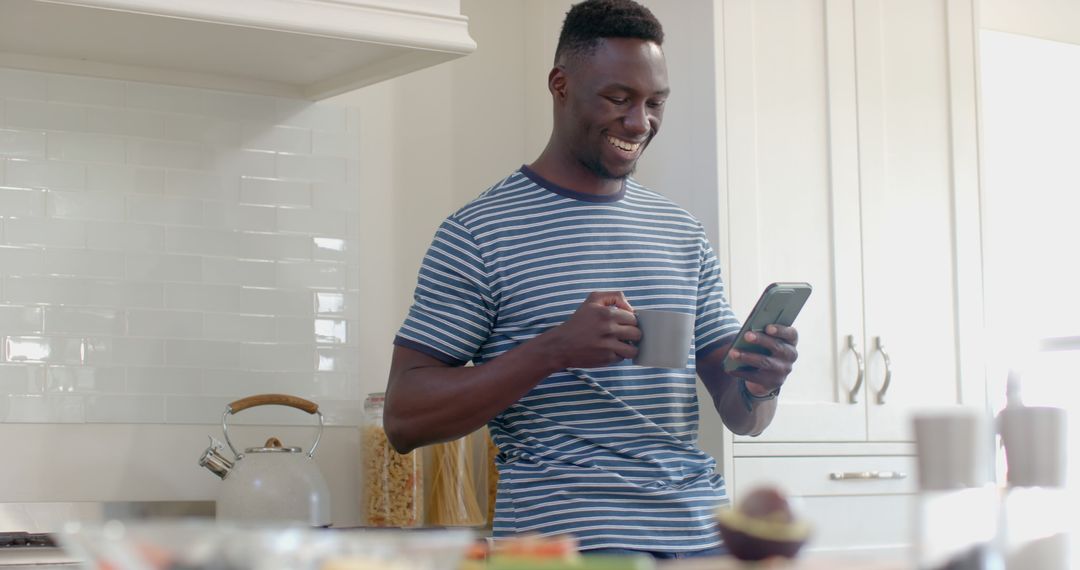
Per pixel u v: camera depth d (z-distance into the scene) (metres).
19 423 2.77
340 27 2.63
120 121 2.92
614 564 0.86
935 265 3.20
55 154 2.86
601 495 1.84
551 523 1.84
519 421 1.92
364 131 3.20
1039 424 0.99
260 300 3.03
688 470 1.92
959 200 3.24
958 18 3.30
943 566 0.94
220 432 2.96
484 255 1.96
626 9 1.99
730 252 2.94
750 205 2.98
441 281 1.96
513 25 3.43
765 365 1.87
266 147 3.07
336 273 3.13
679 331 1.79
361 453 2.97
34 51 2.81
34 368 2.79
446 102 3.31
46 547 2.39
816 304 3.04
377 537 0.86
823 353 3.04
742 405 2.01
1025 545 0.95
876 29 3.19
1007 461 1.00
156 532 0.80
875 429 3.07
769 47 3.05
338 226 3.14
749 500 0.99
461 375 1.86
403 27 2.69
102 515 2.80
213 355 2.97
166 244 2.95
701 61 3.02
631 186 2.11
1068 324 3.95
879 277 3.12
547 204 1.99
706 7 3.01
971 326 3.22
